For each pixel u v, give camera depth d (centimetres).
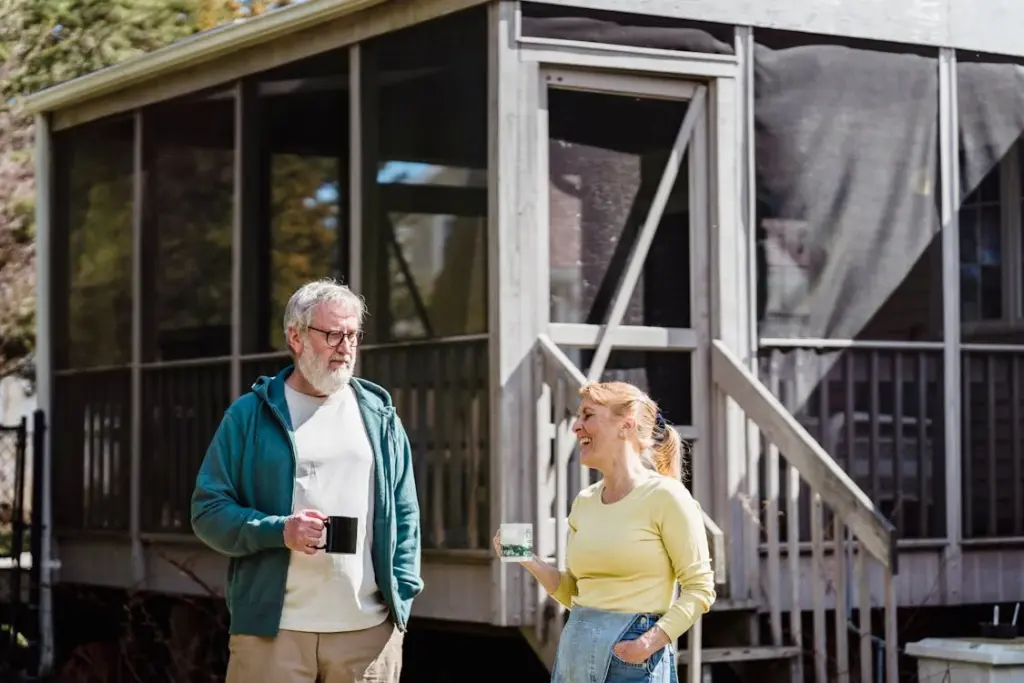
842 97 1365
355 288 1381
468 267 1270
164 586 1609
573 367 1181
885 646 1166
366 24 1377
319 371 788
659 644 755
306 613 778
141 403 1652
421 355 1313
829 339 1348
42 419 1716
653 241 1304
